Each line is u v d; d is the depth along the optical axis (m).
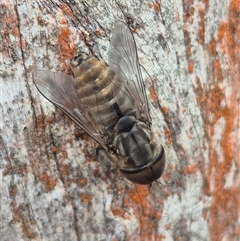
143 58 0.05
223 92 0.05
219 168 0.05
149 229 0.05
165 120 0.05
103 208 0.05
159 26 0.05
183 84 0.05
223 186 0.05
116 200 0.05
